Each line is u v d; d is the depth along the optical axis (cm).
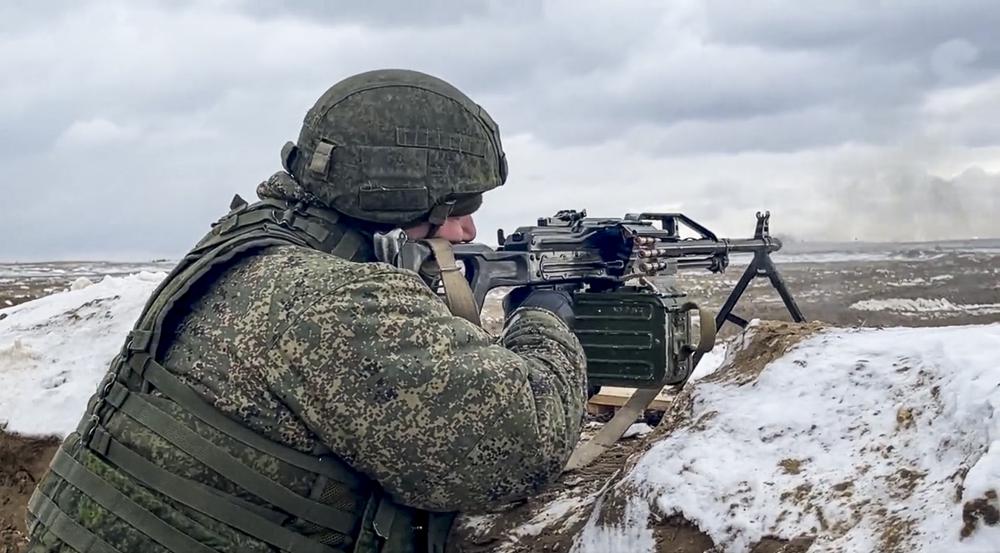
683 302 366
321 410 260
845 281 2189
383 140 298
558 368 298
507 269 377
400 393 260
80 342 616
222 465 263
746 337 374
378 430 261
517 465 276
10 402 577
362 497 282
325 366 260
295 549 271
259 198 313
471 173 310
